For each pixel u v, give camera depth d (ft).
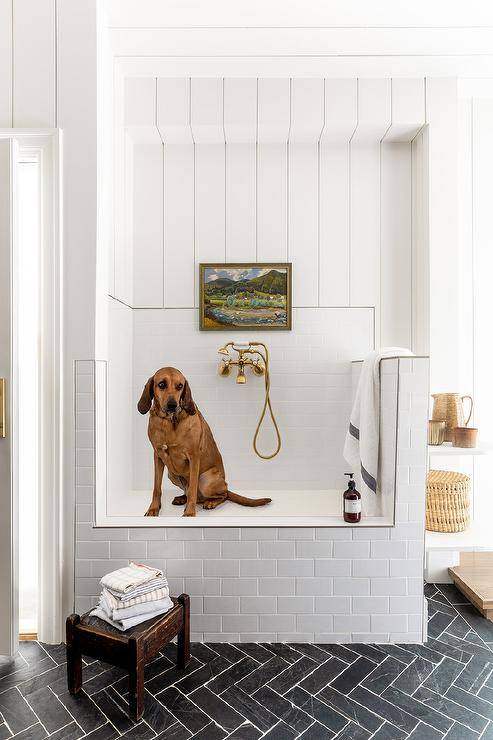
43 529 5.80
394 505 5.67
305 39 6.78
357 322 8.20
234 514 6.74
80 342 5.84
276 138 8.01
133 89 7.50
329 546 5.70
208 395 8.22
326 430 8.25
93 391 5.81
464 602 6.76
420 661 5.34
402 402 5.59
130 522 5.84
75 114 5.89
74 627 4.75
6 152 5.51
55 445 5.77
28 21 5.93
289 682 4.96
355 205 8.20
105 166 6.32
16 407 5.54
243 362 7.94
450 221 7.56
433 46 6.93
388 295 8.19
